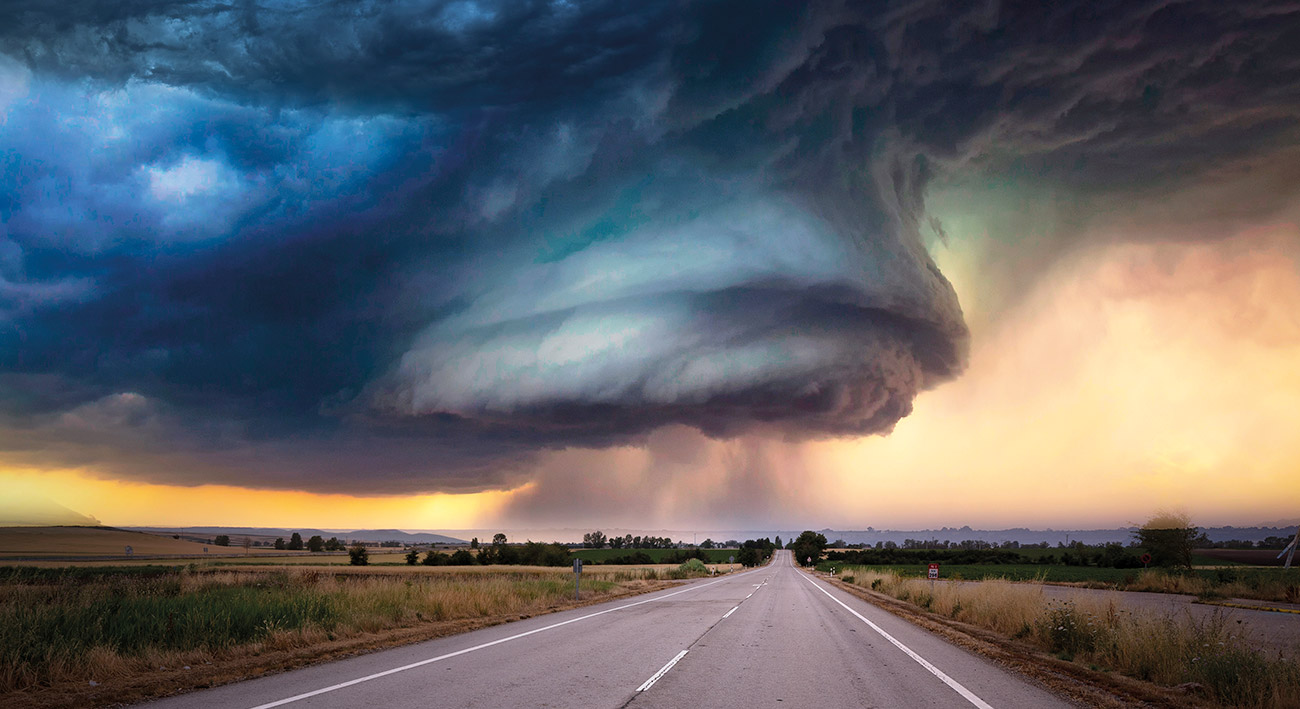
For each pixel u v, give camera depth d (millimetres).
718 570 93625
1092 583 51500
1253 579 39844
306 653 12578
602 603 28516
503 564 124875
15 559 120000
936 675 11062
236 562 123250
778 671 11234
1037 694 9562
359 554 120750
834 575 71062
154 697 8883
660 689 9484
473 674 10539
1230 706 9203
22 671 9680
